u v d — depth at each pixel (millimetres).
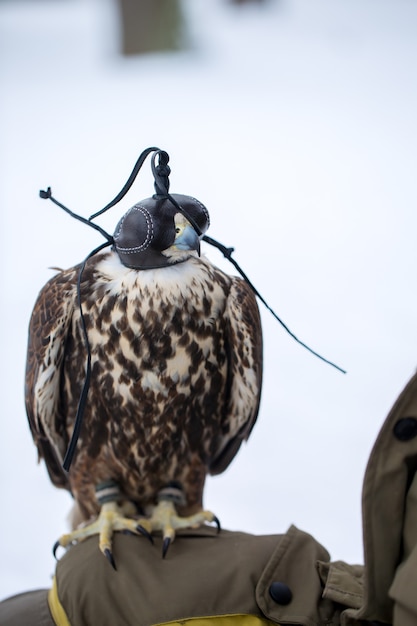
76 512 2053
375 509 1743
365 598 1747
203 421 1975
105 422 1958
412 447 1741
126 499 2004
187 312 1909
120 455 1969
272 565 1833
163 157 1838
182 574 1840
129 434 1956
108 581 1841
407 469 1747
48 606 1854
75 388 1960
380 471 1743
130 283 1904
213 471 2055
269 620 1815
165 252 1876
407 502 1748
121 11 7371
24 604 1865
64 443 1998
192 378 1938
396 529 1747
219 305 1938
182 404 1947
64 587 1844
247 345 1960
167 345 1912
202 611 1812
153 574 1843
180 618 1810
